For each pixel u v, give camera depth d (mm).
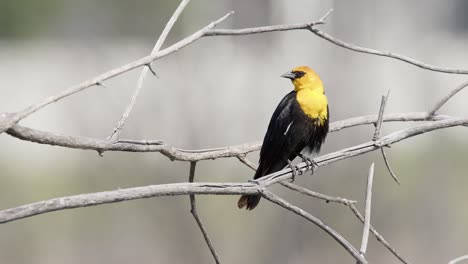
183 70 16562
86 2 27188
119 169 15781
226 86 17547
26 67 26391
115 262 15438
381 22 23188
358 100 17531
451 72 6945
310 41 20938
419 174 17484
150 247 15391
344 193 15391
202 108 16297
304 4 22750
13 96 24172
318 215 15211
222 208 15594
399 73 21844
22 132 5781
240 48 21547
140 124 15906
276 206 15430
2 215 5094
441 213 16375
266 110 18047
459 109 22219
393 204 16031
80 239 15781
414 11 25500
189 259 15258
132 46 24750
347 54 18922
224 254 15234
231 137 16844
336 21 22500
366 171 15539
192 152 7062
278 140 9195
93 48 21031
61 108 20875
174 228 15344
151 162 15633
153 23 25172
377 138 7160
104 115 16469
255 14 23594
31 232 15906
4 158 20438
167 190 5766
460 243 15992
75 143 6074
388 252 15523
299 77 9250
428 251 15844
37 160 20359
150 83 17094
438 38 26953
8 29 29469
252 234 15383
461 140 19250
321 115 9195
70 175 18453
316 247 15227
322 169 15297
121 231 15594
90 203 5391
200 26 24094
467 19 32156
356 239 15242
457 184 17312
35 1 28766
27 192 18547
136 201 15508
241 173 16094
